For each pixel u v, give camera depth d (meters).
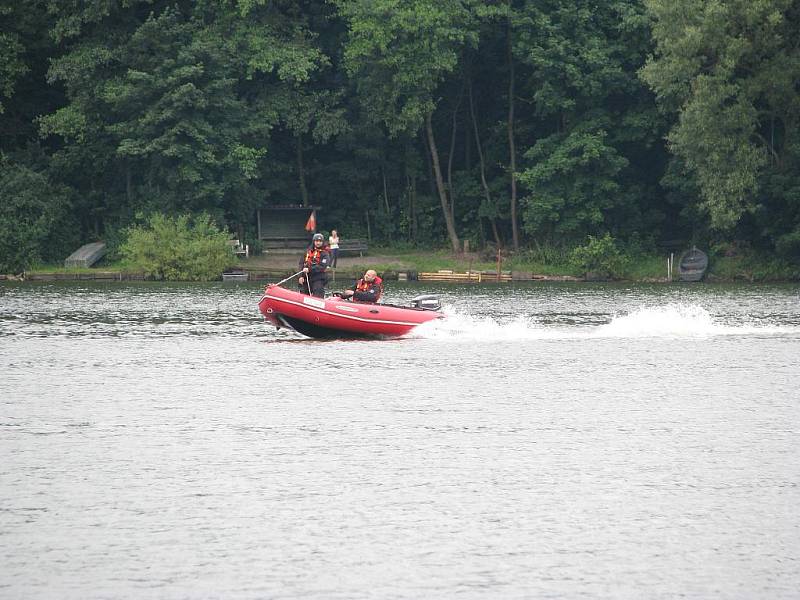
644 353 96.94
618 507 48.91
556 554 43.38
